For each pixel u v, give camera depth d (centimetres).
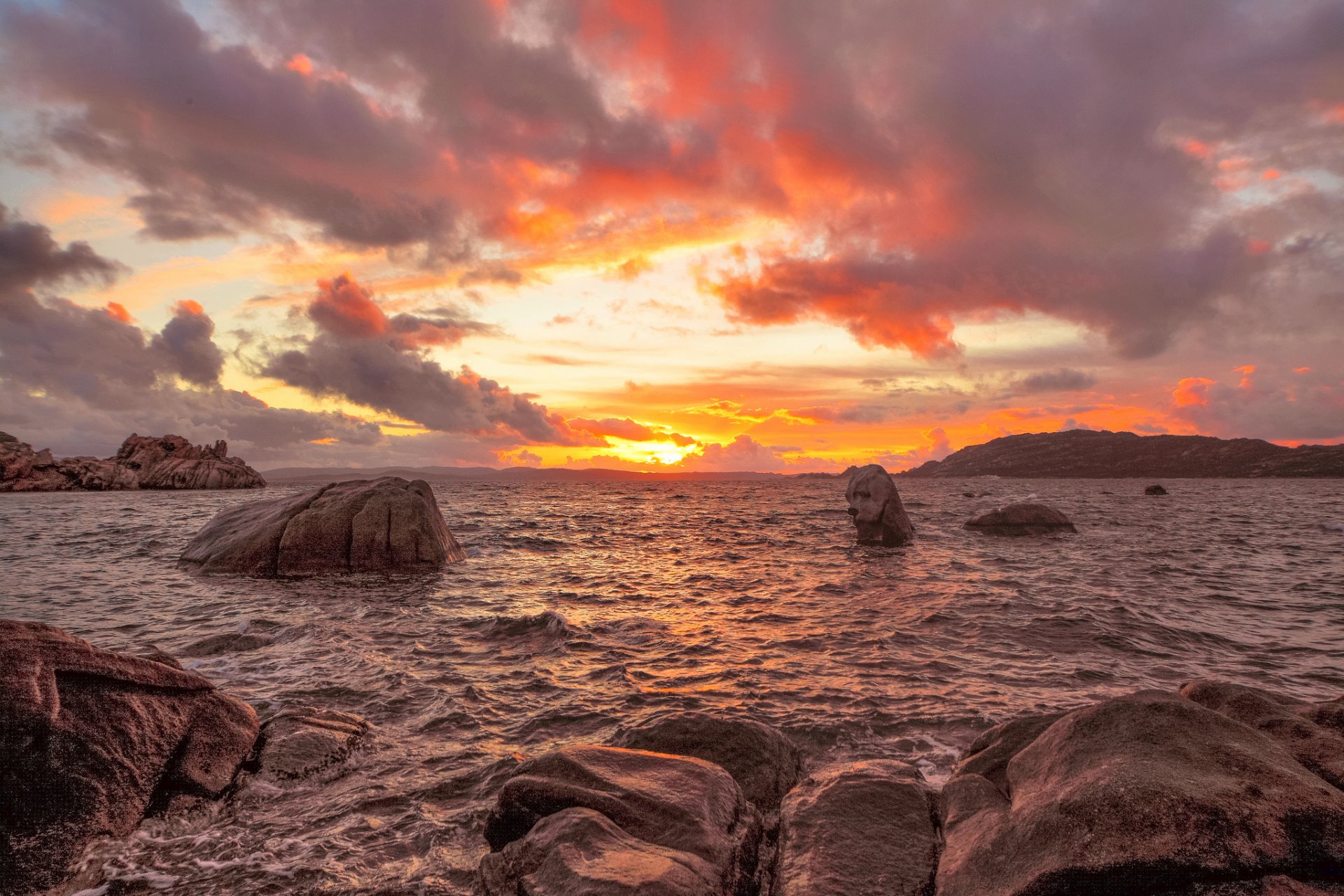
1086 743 525
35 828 535
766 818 594
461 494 9088
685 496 9312
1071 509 5294
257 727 743
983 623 1355
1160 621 1368
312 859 553
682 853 470
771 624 1367
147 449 9281
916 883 472
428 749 766
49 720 583
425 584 1800
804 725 837
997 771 605
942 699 927
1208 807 430
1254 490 11131
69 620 1336
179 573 1914
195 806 621
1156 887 409
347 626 1310
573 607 1538
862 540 2877
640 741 691
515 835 537
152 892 510
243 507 2220
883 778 602
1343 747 528
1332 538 3034
